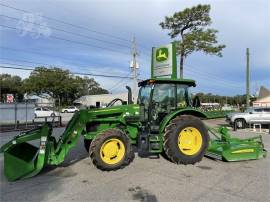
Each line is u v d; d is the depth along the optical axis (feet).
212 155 25.80
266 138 42.98
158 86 26.50
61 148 21.84
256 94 213.46
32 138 20.92
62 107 175.73
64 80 198.08
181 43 102.99
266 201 15.96
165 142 24.07
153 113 26.12
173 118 25.05
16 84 222.69
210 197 16.55
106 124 24.75
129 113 25.32
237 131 55.36
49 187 18.35
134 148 29.55
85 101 197.57
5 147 20.61
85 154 28.30
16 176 19.86
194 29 105.91
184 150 24.40
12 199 16.35
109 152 22.12
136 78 103.35
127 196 16.74
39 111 109.09
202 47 103.40
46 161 21.08
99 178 20.24
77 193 17.26
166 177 20.40
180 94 27.35
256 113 60.13
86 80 276.21
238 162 24.97
